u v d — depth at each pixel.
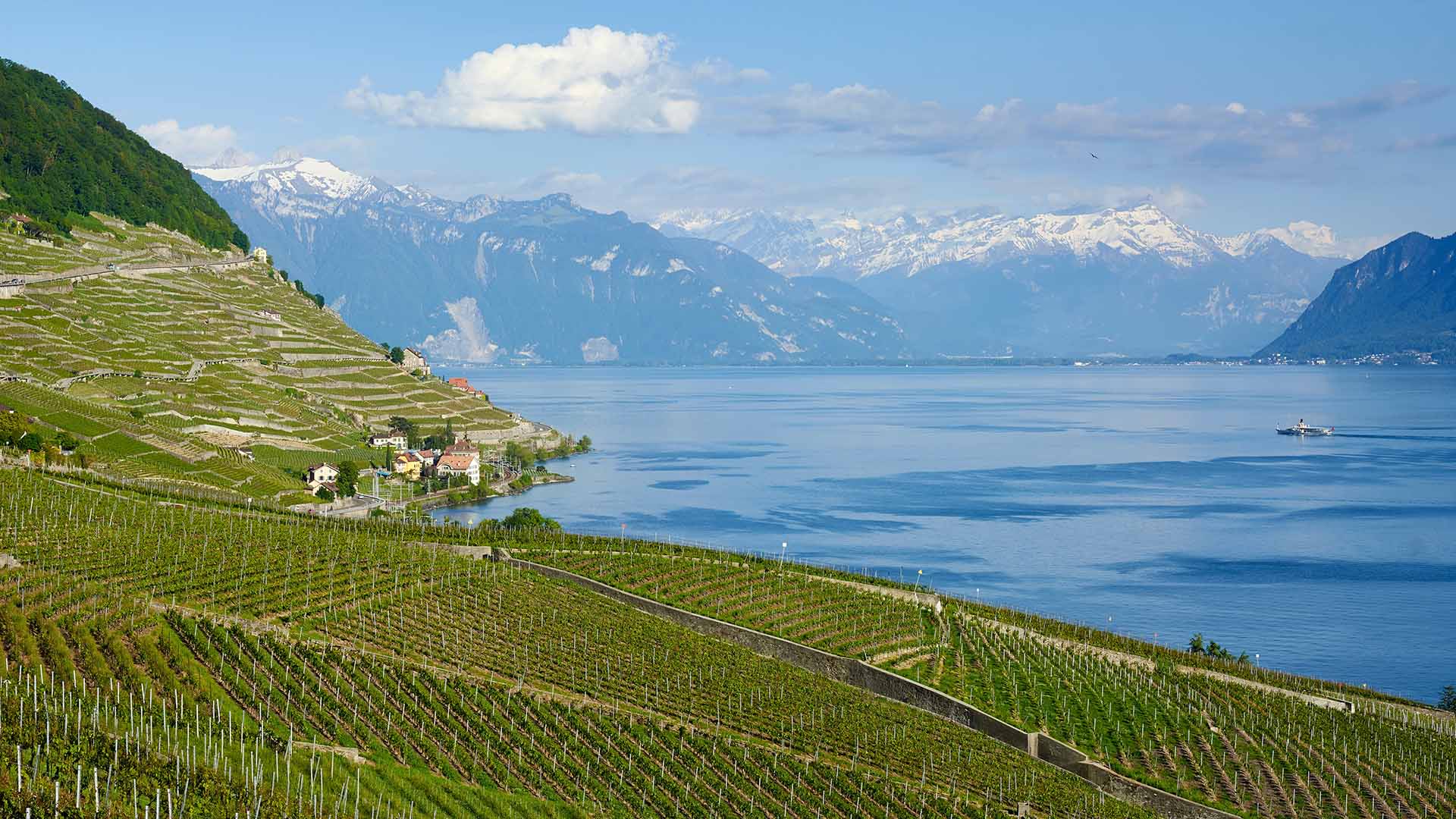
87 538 195.38
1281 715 186.00
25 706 116.50
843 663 188.50
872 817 136.50
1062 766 164.12
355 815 111.12
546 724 148.25
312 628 170.62
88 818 95.44
